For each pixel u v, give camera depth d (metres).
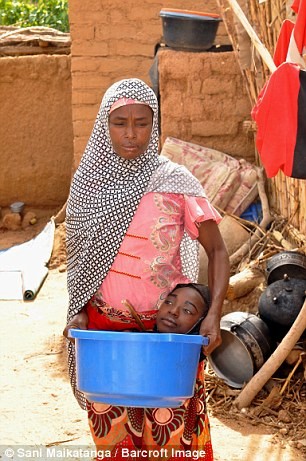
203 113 8.29
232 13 7.57
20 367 5.80
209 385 5.31
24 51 10.88
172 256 3.23
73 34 9.58
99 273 3.24
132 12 9.52
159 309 3.23
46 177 10.95
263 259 6.55
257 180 7.72
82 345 3.07
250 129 7.70
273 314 5.30
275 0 6.33
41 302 7.54
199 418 3.34
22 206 10.86
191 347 3.02
